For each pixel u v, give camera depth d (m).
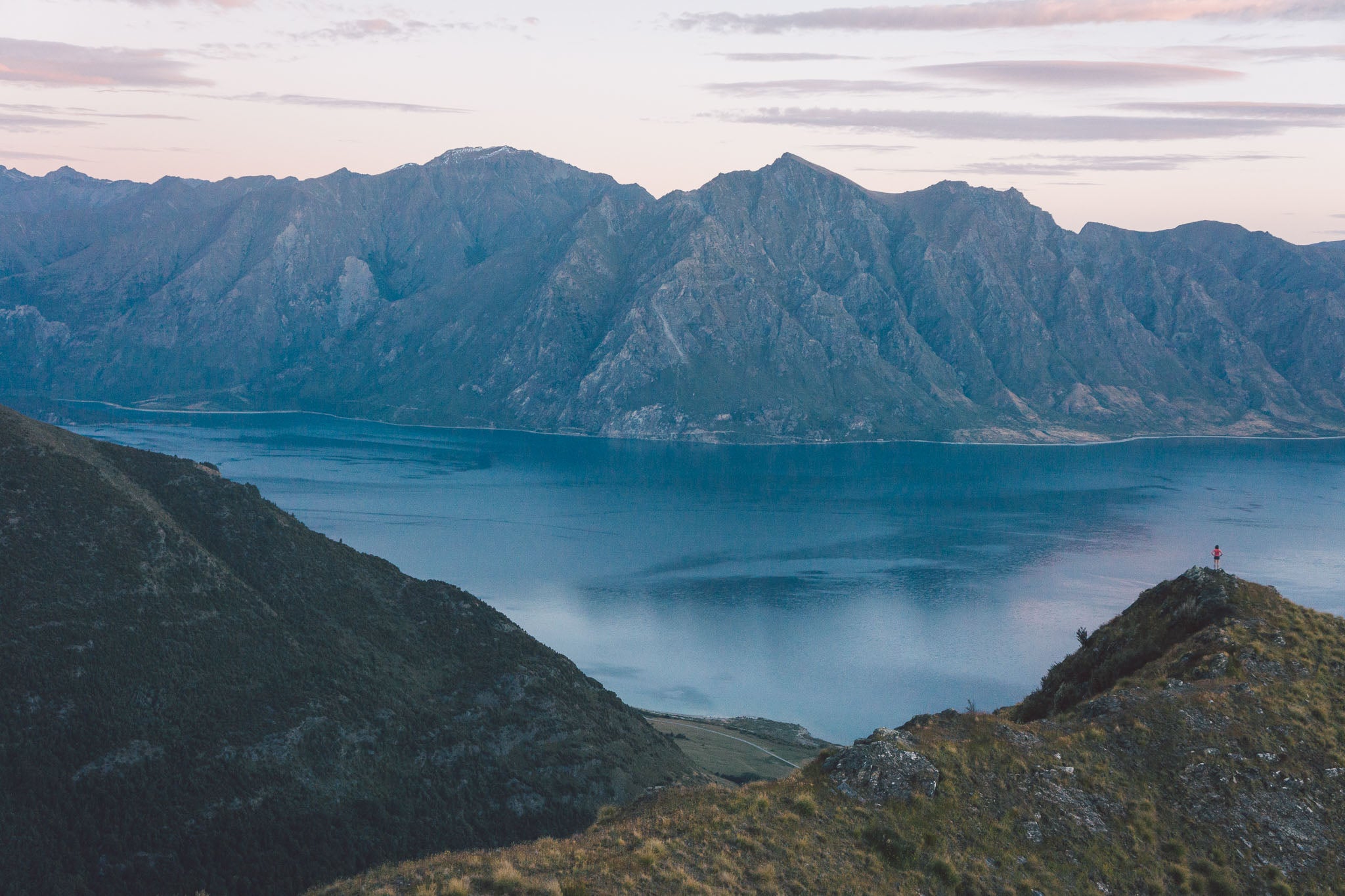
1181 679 45.91
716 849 34.28
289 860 84.62
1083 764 39.91
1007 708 56.81
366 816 92.75
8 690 89.44
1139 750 40.91
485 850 36.09
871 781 37.91
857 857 34.75
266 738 95.44
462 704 114.19
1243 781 39.56
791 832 35.56
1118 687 46.91
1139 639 52.62
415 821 94.56
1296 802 38.94
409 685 114.31
